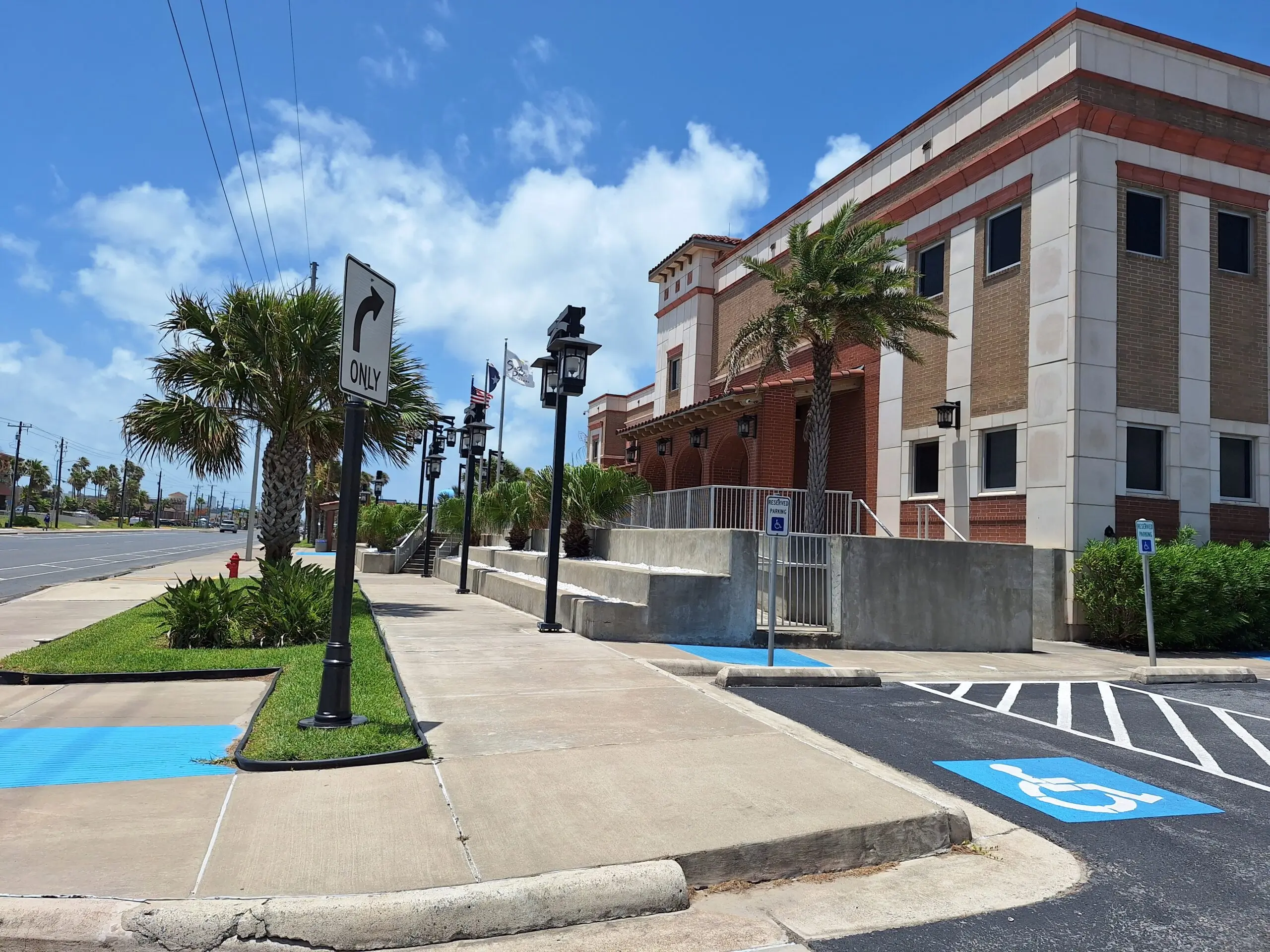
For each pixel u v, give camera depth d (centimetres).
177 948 348
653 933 387
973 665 1289
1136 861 488
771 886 447
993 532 1789
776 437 2128
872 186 2297
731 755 612
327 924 361
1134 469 1695
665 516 1911
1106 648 1603
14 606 1595
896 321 1678
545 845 444
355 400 667
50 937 343
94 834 443
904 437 2067
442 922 372
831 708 877
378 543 3175
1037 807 582
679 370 3281
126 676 870
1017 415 1748
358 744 601
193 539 7088
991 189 1856
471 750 612
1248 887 454
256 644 1076
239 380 1383
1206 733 847
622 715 725
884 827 485
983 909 422
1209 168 1786
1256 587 1608
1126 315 1683
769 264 1730
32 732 659
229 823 462
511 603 1609
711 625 1284
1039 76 1767
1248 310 1820
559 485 1240
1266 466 1805
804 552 1488
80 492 14900
